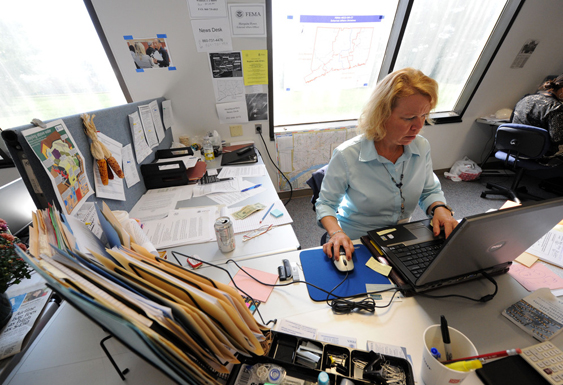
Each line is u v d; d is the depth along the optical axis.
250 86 1.78
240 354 0.46
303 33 1.77
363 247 0.77
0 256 0.58
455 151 2.67
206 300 0.34
